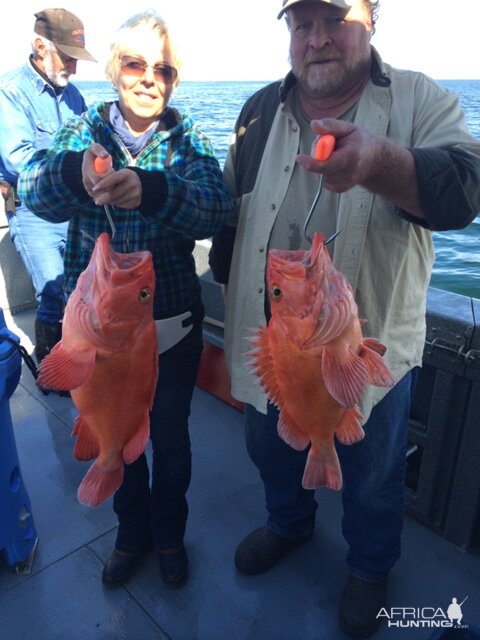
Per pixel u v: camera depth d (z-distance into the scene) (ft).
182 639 6.53
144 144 5.90
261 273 5.98
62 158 5.08
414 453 8.61
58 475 9.34
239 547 7.59
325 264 4.21
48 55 10.84
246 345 6.31
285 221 5.79
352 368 4.23
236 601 7.02
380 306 5.49
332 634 6.59
